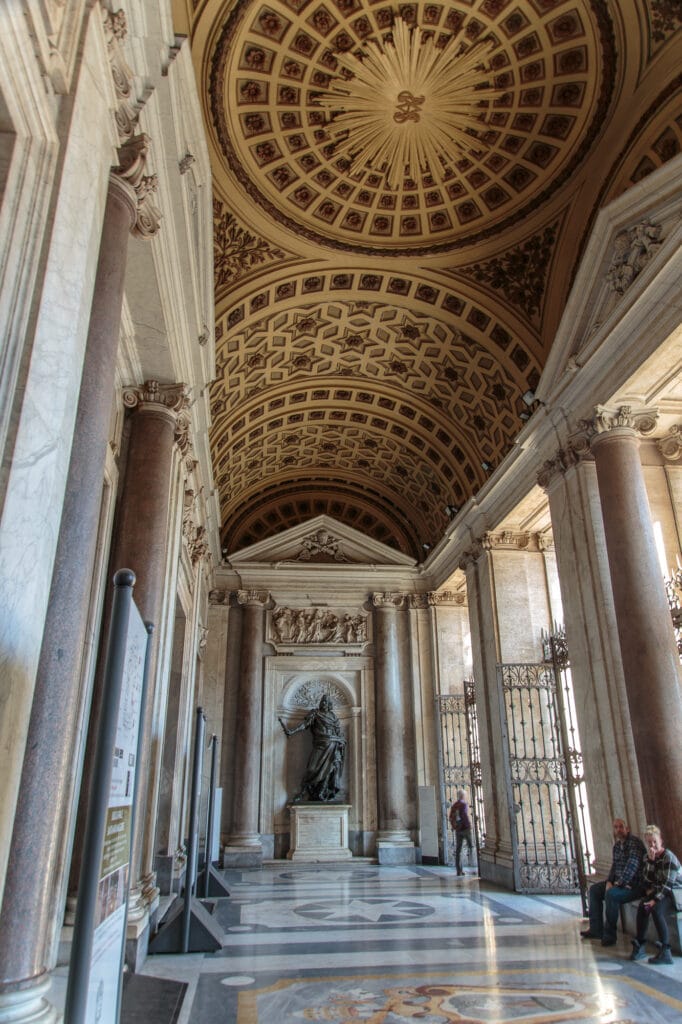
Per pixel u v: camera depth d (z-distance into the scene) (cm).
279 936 878
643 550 970
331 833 1858
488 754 1520
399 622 2091
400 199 1259
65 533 434
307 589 2098
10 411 343
